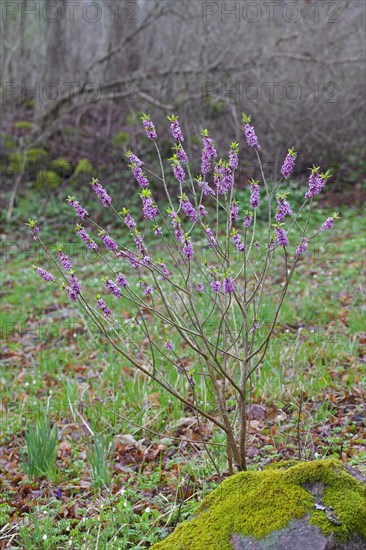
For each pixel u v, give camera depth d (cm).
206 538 263
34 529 356
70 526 371
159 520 364
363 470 379
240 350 532
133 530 353
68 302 910
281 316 704
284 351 599
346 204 1525
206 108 1581
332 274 925
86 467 450
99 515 377
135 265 347
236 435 449
